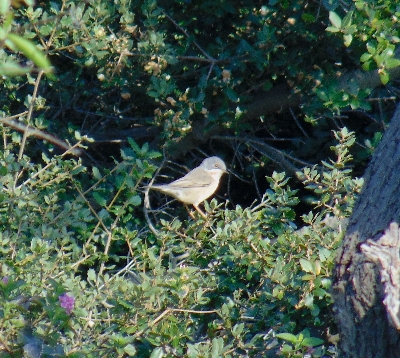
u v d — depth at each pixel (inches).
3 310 303.0
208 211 408.2
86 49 488.4
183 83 561.0
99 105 583.8
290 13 514.0
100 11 487.8
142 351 357.1
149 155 403.9
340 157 414.0
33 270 359.6
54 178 436.5
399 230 293.4
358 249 304.7
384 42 408.2
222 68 533.0
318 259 370.9
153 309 342.0
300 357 318.3
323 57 521.3
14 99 554.9
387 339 292.7
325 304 368.8
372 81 508.1
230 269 396.2
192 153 604.1
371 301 293.4
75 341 326.0
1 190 418.0
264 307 362.0
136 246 415.5
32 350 298.2
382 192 315.0
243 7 544.4
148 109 584.1
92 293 353.1
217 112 542.0
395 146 329.7
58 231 413.1
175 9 553.0
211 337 361.4
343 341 307.9
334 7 426.6
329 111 519.2
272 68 535.2
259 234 386.6
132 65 523.8
